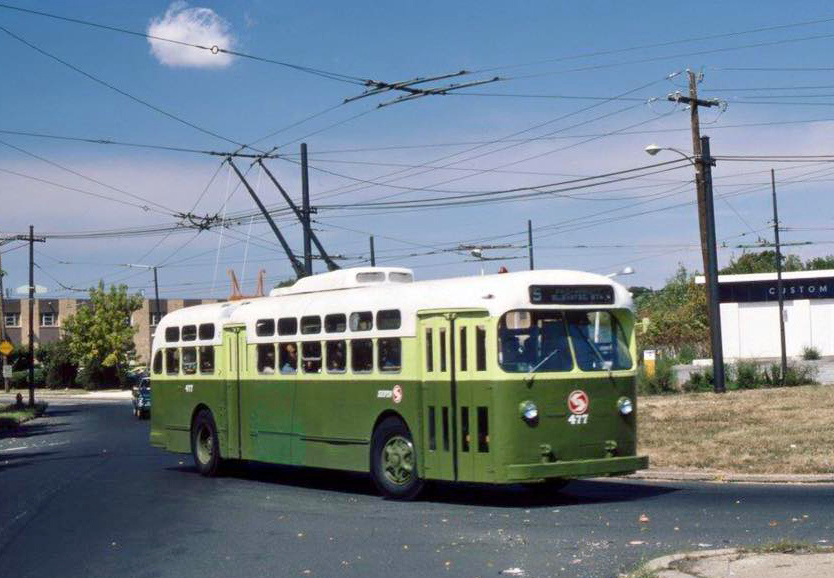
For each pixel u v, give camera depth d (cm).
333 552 1125
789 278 6366
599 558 1022
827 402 2395
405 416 1498
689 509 1313
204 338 2019
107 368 8762
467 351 1406
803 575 855
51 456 2748
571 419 1402
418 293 1495
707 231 3216
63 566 1111
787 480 1558
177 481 1927
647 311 6719
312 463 1692
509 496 1540
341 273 1725
